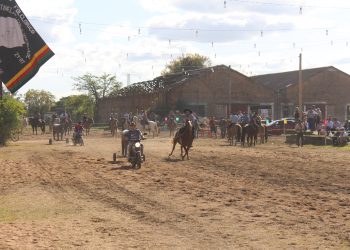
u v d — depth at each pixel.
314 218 10.68
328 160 23.42
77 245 8.85
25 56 18.55
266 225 10.13
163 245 8.79
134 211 11.93
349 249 8.27
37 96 110.94
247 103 75.56
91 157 25.75
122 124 51.47
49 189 15.59
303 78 78.25
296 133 34.91
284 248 8.39
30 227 10.39
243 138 34.28
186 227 10.14
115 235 9.60
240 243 8.80
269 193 14.09
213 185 15.79
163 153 27.81
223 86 73.94
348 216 10.83
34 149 31.30
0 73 18.52
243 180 16.86
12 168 21.28
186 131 24.22
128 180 17.17
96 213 11.80
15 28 18.42
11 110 35.22
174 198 13.54
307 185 15.51
